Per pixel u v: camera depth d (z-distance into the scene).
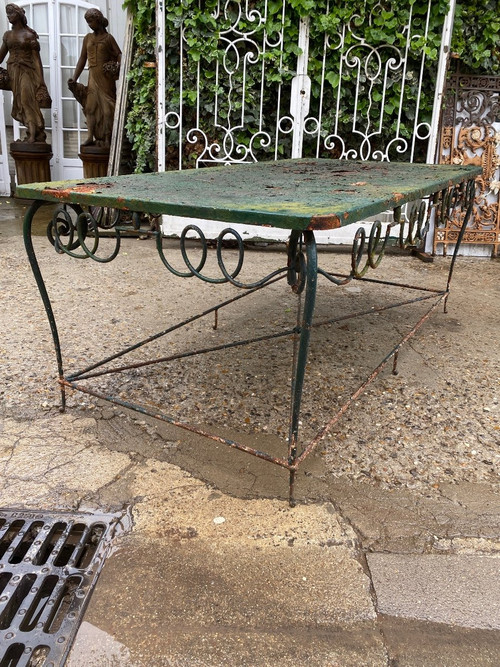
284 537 1.56
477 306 3.57
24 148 6.95
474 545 1.55
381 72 4.66
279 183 2.08
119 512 1.65
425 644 1.26
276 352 2.78
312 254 1.37
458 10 4.36
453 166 3.06
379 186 1.96
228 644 1.25
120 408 2.21
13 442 1.97
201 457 1.92
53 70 7.35
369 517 1.65
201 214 1.43
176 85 4.79
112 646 1.24
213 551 1.51
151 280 3.91
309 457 1.94
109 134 6.41
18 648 1.24
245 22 4.54
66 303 3.38
